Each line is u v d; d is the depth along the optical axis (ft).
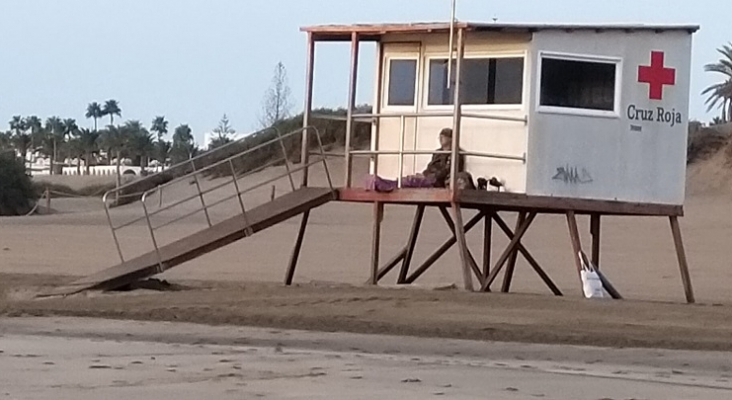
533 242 138.92
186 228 158.81
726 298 87.30
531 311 62.85
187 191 211.20
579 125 74.64
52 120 456.04
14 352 46.62
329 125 202.39
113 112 448.24
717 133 231.09
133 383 39.17
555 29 73.97
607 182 75.20
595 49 74.95
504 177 74.59
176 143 417.90
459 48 71.67
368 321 58.65
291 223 164.35
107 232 152.56
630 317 62.08
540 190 73.97
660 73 76.23
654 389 40.60
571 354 50.14
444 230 156.56
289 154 208.74
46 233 150.51
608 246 136.26
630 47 75.72
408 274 94.63
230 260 114.21
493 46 75.20
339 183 192.34
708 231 153.38
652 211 76.23
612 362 48.01
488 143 75.10
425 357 47.98
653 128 76.23
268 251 126.11
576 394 39.04
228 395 37.11
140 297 67.72
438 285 80.07
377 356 47.78
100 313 61.41
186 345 50.14
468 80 75.97
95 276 72.74
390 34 77.30
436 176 74.84
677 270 112.47
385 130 79.41
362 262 115.96
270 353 47.88
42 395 36.45
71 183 310.04
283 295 67.97
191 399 36.24
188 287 74.95
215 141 336.90
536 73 73.77
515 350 50.93
